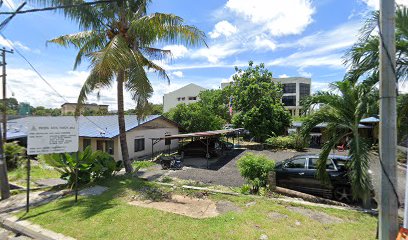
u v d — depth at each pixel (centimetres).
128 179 921
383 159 298
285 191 743
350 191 718
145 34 1045
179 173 1250
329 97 612
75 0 910
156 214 560
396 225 296
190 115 2564
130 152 1752
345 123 607
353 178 589
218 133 1598
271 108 2384
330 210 578
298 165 845
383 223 301
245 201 651
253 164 858
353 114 596
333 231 463
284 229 471
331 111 620
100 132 1738
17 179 1086
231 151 2102
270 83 2745
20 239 487
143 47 1155
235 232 459
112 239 443
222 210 588
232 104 3045
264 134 2339
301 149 2094
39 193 798
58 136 638
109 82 1031
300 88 5534
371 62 476
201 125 2503
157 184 853
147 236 451
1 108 1694
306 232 458
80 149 1880
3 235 514
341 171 739
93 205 633
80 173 866
